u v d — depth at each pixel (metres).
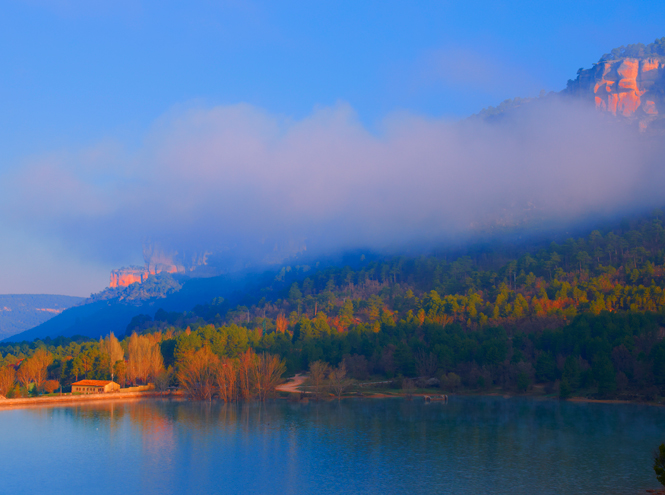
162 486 110.94
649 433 151.12
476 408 197.88
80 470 122.56
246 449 139.62
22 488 110.50
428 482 110.25
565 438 146.12
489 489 104.62
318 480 113.12
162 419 183.50
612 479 108.88
